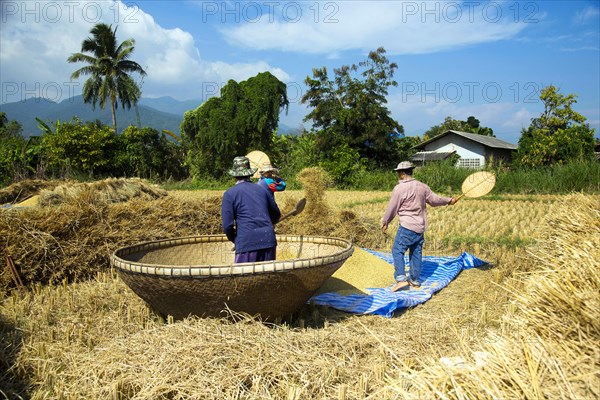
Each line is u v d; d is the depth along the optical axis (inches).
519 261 265.7
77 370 130.8
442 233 358.0
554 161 1146.7
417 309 201.5
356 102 1235.9
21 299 214.1
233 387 115.3
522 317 97.4
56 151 1075.9
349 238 348.2
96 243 262.5
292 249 235.0
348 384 116.5
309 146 1203.9
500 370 77.9
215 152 1210.6
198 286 153.3
